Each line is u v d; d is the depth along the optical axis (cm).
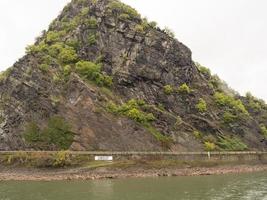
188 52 12975
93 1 12825
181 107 11712
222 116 12725
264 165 11019
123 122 9831
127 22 12106
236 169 9781
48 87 9906
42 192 5900
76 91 9875
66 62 11056
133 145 9488
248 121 13462
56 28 13288
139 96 11156
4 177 7700
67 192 5897
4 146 9094
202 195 5666
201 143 10756
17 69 10481
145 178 7869
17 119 9438
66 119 9381
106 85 10894
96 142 9206
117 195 5625
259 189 6281
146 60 11712
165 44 12288
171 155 9481
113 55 11600
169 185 6750
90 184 6850
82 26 12244
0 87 10419
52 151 8681
